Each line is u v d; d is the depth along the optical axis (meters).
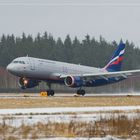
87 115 80.44
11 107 106.25
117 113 84.75
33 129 60.59
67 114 82.62
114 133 58.34
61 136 55.38
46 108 101.44
